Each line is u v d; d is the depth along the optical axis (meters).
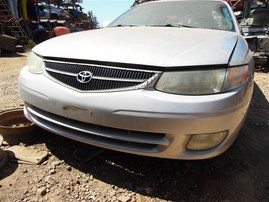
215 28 2.94
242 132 3.05
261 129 3.16
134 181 2.14
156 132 1.78
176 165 2.34
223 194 2.05
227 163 2.42
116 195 1.99
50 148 2.48
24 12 13.00
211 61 1.81
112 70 1.86
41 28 13.48
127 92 1.79
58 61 2.06
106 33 2.51
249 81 2.04
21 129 2.48
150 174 2.22
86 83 1.90
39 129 2.62
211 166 2.36
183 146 1.82
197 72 1.78
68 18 19.16
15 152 2.38
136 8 3.66
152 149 1.88
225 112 1.76
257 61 6.22
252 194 2.07
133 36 2.29
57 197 1.94
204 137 1.82
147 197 1.99
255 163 2.46
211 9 3.24
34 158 2.30
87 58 1.93
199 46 2.02
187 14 3.21
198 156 1.85
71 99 1.92
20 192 1.95
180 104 1.72
